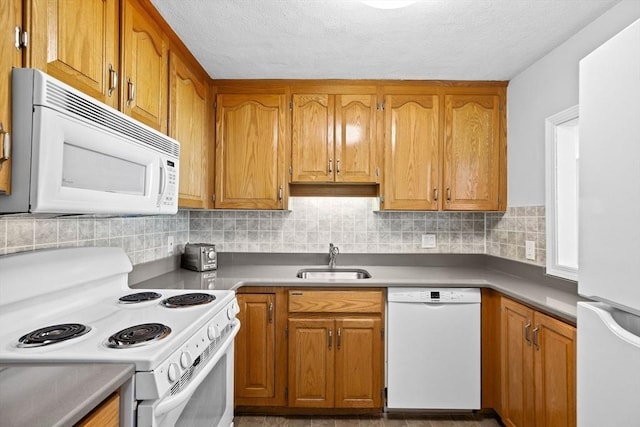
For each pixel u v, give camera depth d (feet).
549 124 6.68
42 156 2.76
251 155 8.09
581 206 3.64
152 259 7.32
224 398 5.29
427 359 7.16
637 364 2.82
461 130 8.11
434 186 8.05
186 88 6.73
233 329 5.27
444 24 5.73
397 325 7.16
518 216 7.70
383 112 8.12
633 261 2.98
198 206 7.45
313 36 6.15
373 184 8.49
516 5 5.22
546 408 5.30
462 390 7.15
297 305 7.19
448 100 8.12
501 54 6.81
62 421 2.15
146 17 5.23
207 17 5.58
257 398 7.27
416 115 8.09
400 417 7.34
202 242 9.12
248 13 5.47
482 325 7.19
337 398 7.17
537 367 5.54
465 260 9.09
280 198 8.04
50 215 4.37
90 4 3.96
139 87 5.04
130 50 4.78
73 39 3.66
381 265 9.11
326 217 9.16
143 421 2.98
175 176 5.13
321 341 7.20
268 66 7.40
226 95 8.11
